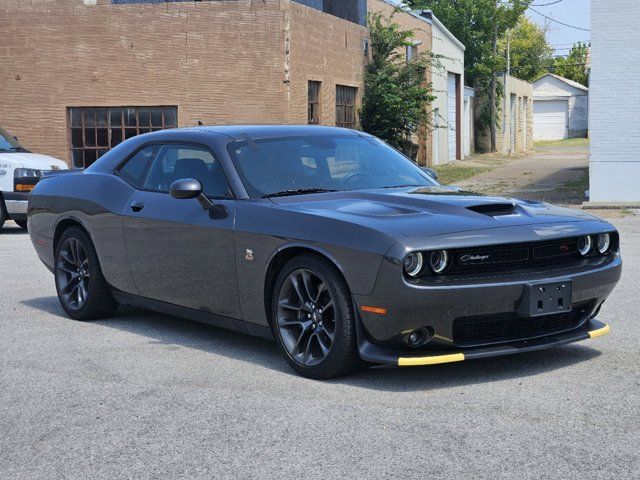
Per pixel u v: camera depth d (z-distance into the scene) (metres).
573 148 53.97
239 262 5.53
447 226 4.90
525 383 4.97
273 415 4.53
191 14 19.28
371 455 3.93
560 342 5.14
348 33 22.64
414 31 28.47
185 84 19.50
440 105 32.53
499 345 5.02
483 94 42.75
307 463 3.86
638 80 16.30
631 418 4.34
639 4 16.12
